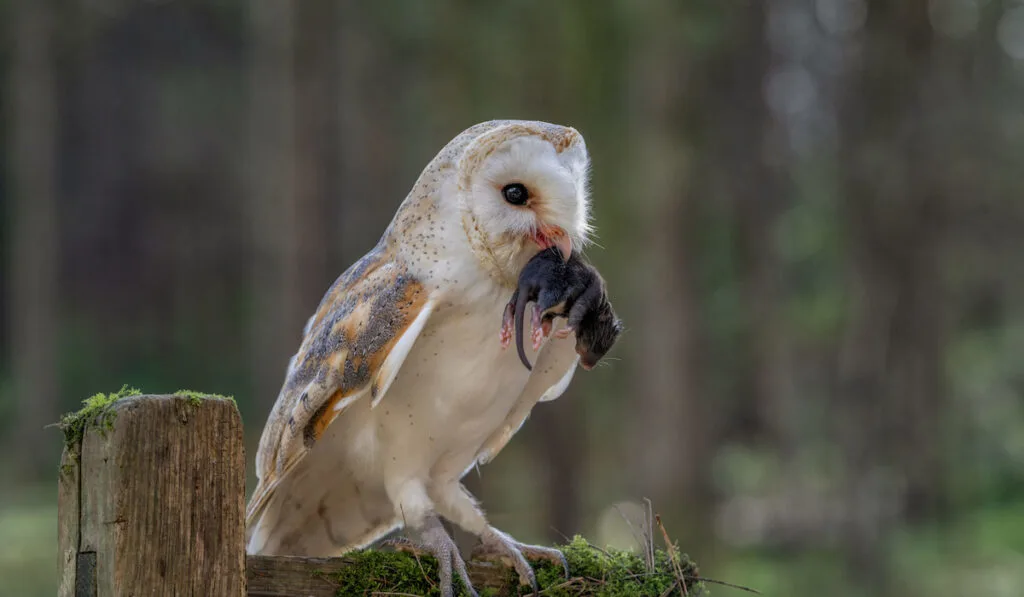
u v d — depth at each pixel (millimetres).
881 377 17531
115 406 3006
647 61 15508
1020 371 20031
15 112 28000
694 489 16828
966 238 17609
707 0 16031
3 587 14406
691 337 16875
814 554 17188
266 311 16969
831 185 18797
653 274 16594
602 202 15523
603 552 4438
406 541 4180
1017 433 19797
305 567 3697
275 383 15875
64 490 3053
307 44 15234
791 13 19625
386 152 15477
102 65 31734
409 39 15094
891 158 17328
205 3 31484
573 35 14562
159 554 2990
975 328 19922
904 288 17469
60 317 31625
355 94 15430
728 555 16938
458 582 4020
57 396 28688
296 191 15180
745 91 17156
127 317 32531
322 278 15172
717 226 17766
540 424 15766
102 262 32562
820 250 18812
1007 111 17578
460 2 14688
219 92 31875
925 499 17438
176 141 32094
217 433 3107
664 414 16891
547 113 14727
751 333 18312
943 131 17266
